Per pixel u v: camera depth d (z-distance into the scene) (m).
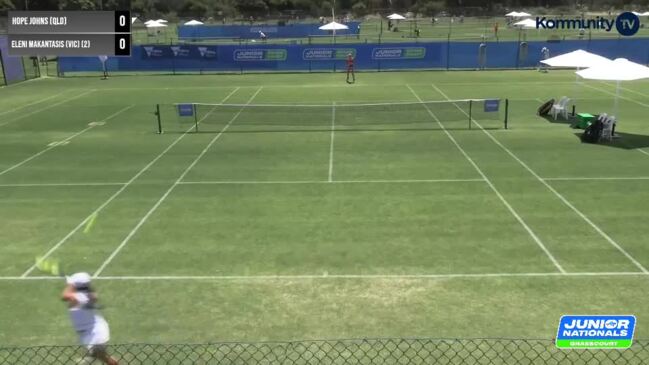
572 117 22.58
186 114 20.83
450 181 14.84
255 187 14.66
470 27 74.69
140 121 23.19
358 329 8.13
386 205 13.20
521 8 98.25
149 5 100.12
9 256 10.82
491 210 12.73
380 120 22.55
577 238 11.14
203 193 14.27
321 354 7.50
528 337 7.84
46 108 26.41
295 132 20.75
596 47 37.53
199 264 10.34
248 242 11.27
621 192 13.73
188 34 62.47
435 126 21.34
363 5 107.94
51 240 11.53
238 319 8.47
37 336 8.08
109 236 11.70
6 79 34.31
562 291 9.12
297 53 38.72
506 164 16.27
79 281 6.71
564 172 15.41
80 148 18.97
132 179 15.52
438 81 33.25
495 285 9.36
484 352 7.49
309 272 9.95
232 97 28.73
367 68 38.69
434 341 7.75
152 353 7.60
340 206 13.20
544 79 33.25
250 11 100.19
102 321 7.02
